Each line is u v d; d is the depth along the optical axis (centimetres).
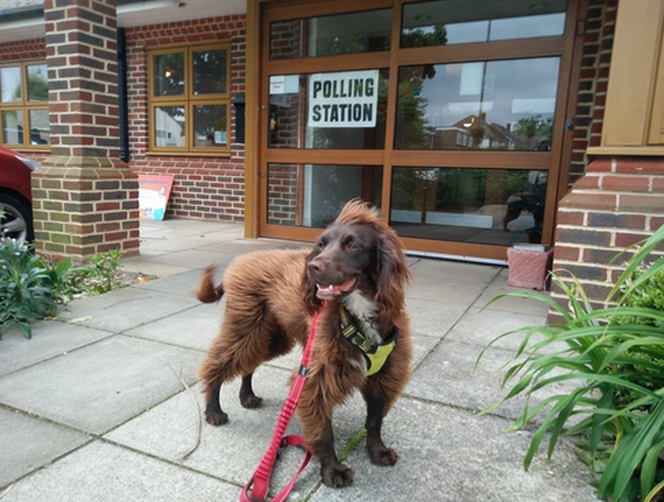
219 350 245
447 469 215
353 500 195
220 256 631
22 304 390
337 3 655
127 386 288
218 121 967
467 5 596
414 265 609
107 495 195
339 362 195
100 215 583
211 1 827
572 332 190
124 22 964
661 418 173
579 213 378
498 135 609
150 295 471
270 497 196
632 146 364
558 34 565
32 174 587
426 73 627
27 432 239
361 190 684
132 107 1031
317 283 189
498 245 618
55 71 569
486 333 381
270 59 714
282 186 738
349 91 671
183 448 228
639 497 194
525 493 200
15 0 1041
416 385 292
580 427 221
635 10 352
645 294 248
